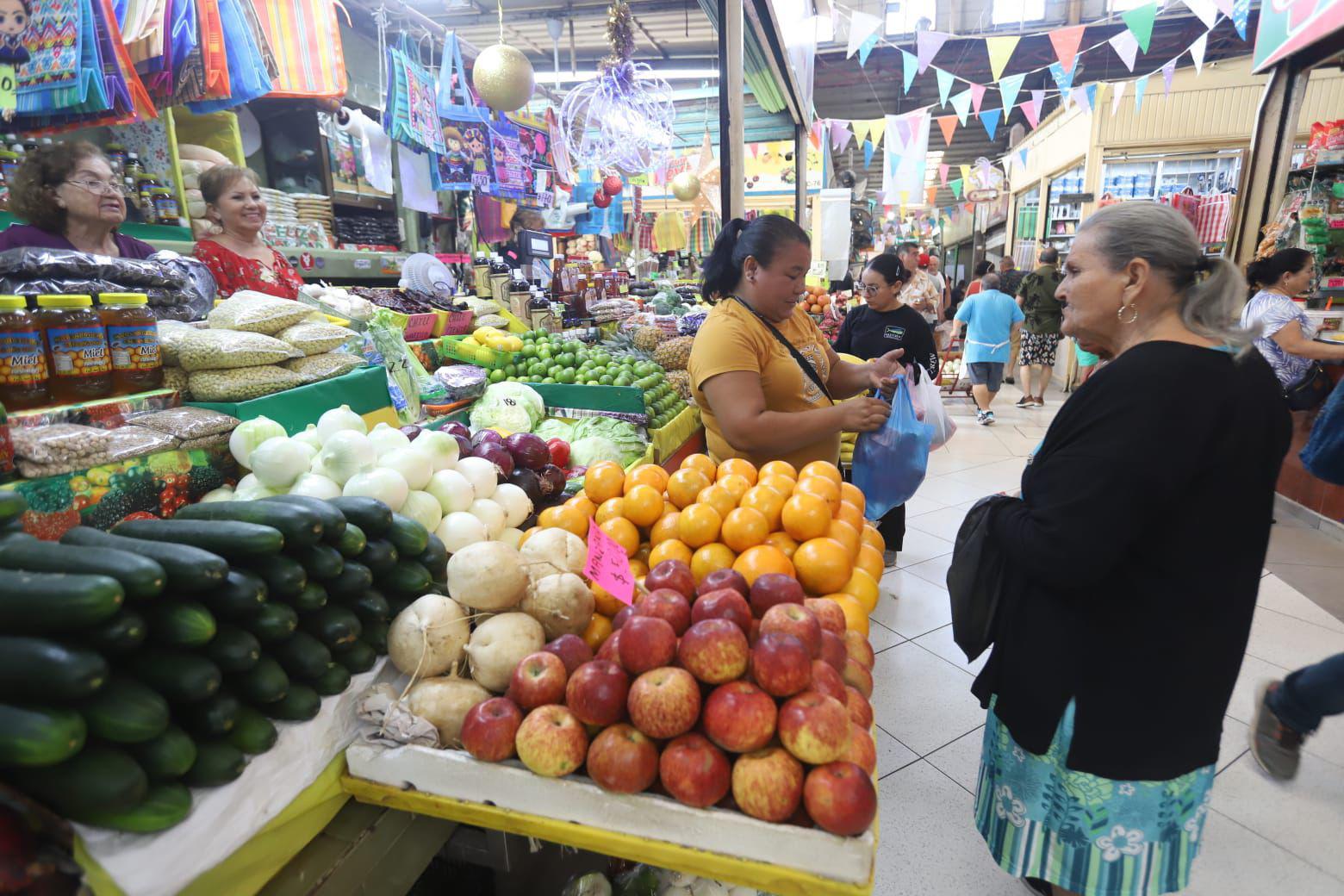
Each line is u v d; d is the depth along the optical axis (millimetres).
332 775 1029
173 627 832
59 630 750
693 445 3402
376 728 1046
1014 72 11070
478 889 1416
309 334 1716
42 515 1084
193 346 1474
